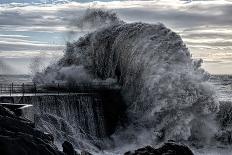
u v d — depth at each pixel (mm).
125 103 58031
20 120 34438
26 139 30672
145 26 64000
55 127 50000
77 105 53062
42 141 31766
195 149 54688
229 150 54625
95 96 55438
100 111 55469
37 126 48000
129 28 65312
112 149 52375
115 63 63750
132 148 52594
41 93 54125
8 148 29391
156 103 56844
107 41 66500
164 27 63844
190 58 61281
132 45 62562
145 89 58000
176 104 56562
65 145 36062
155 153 36125
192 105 57094
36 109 48594
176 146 36719
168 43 61625
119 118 56500
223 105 58344
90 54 67938
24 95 49656
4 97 46781
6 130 31109
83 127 53031
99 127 54688
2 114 34031
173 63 59750
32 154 30234
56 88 59469
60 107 51062
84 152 38531
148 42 61750
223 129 56938
